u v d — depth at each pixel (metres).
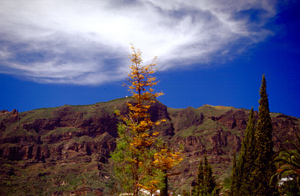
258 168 32.94
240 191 37.31
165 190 39.12
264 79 35.53
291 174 27.73
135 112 33.19
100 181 172.12
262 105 34.84
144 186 23.77
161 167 27.38
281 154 29.17
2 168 187.12
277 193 31.03
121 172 24.23
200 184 62.16
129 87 33.75
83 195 16.06
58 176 190.88
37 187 179.12
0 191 158.75
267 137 33.44
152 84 34.19
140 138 27.48
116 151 26.31
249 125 44.78
